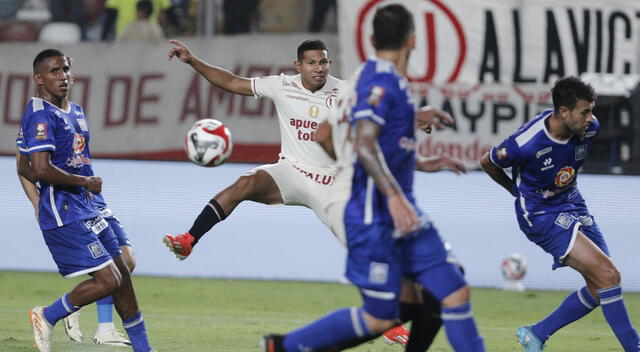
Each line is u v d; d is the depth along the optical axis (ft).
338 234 55.42
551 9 141.79
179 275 145.07
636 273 140.77
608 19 141.49
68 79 70.44
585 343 86.74
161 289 127.75
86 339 83.56
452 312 52.85
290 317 103.91
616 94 140.87
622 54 141.28
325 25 143.74
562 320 73.15
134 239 146.00
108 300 80.43
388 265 51.93
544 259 141.90
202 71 83.56
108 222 79.82
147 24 148.05
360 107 50.47
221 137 79.10
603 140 141.08
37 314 69.72
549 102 141.38
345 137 53.42
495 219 142.41
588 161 141.38
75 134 70.64
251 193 82.79
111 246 71.46
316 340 53.36
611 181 141.38
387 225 51.67
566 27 141.79
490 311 115.96
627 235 140.97
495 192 142.00
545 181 71.92
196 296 121.80
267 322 98.12
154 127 145.69
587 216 73.51
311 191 83.41
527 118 141.38
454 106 141.79
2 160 147.84
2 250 148.05
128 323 71.20
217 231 144.66
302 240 143.84
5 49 148.25
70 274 68.95
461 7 142.10
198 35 147.54
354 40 141.69
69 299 69.15
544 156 71.10
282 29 144.97
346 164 53.47
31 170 70.59
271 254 144.25
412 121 52.42
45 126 67.77
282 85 83.61
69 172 70.49
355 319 52.80
